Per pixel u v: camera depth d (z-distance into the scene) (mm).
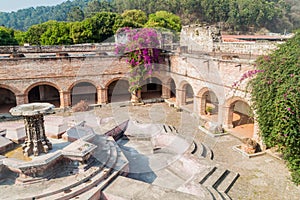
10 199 7680
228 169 11297
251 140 13094
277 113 10297
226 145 13969
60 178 8891
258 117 11805
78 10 75312
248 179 10586
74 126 13055
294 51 11125
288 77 10461
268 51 16234
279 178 10680
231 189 9883
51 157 9008
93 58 20016
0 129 12672
